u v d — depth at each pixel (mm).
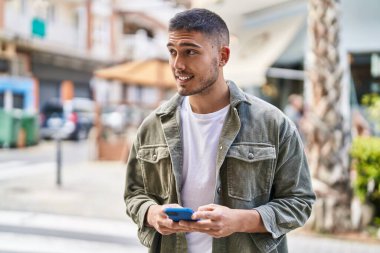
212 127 1723
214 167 1690
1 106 21766
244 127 1686
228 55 1684
